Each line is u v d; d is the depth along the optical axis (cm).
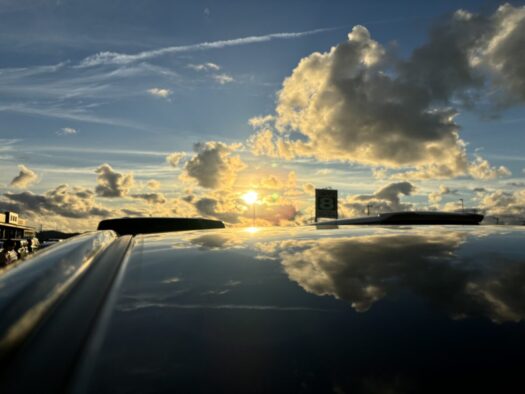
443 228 181
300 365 66
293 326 77
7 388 62
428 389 61
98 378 64
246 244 147
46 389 62
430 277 100
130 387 62
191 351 70
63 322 80
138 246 149
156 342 73
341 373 64
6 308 76
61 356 69
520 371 63
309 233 173
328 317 80
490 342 70
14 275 92
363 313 81
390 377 63
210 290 95
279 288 95
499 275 100
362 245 137
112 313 84
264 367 66
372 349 69
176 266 117
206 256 127
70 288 97
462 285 93
